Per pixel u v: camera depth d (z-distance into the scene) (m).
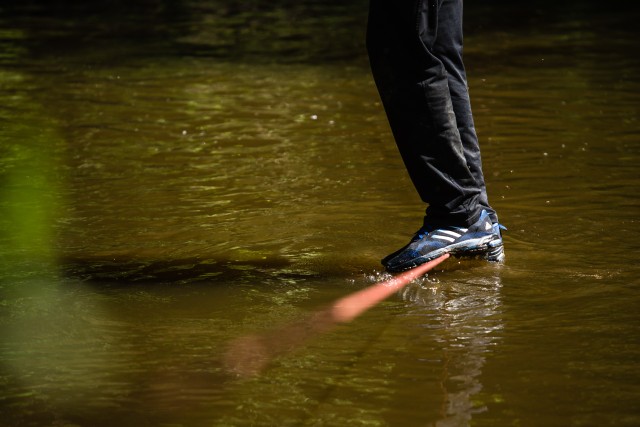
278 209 6.45
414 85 5.09
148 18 19.11
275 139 8.66
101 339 4.30
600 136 8.57
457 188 5.25
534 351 4.05
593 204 6.43
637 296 4.72
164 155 8.07
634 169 7.36
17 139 8.70
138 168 7.64
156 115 9.77
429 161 5.22
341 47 14.84
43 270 5.29
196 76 12.20
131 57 13.84
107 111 9.98
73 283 5.08
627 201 6.48
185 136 8.80
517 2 21.27
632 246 5.55
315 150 8.22
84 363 4.03
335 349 4.14
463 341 4.18
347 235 5.91
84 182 7.21
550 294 4.80
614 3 20.61
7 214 6.38
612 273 5.10
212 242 5.78
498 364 3.92
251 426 3.45
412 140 5.21
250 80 11.88
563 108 9.90
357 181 7.18
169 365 3.99
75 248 5.68
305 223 6.14
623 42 14.80
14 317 4.57
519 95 10.68
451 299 4.77
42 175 7.42
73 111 9.98
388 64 5.09
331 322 4.47
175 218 6.28
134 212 6.42
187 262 5.43
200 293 4.93
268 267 5.34
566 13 19.03
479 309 4.61
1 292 4.93
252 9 20.67
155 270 5.29
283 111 9.95
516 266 5.28
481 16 18.84
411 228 6.04
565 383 3.73
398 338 4.24
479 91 10.99
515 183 7.03
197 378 3.87
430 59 5.06
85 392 3.75
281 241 5.79
